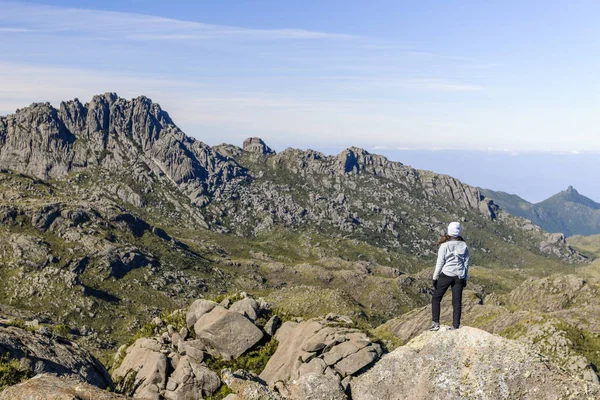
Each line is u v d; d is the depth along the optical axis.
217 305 32.09
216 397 24.62
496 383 13.05
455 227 15.20
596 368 68.88
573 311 93.19
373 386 15.05
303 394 15.91
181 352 28.89
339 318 28.14
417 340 15.18
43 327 22.70
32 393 12.39
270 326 30.25
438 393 13.70
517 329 83.56
